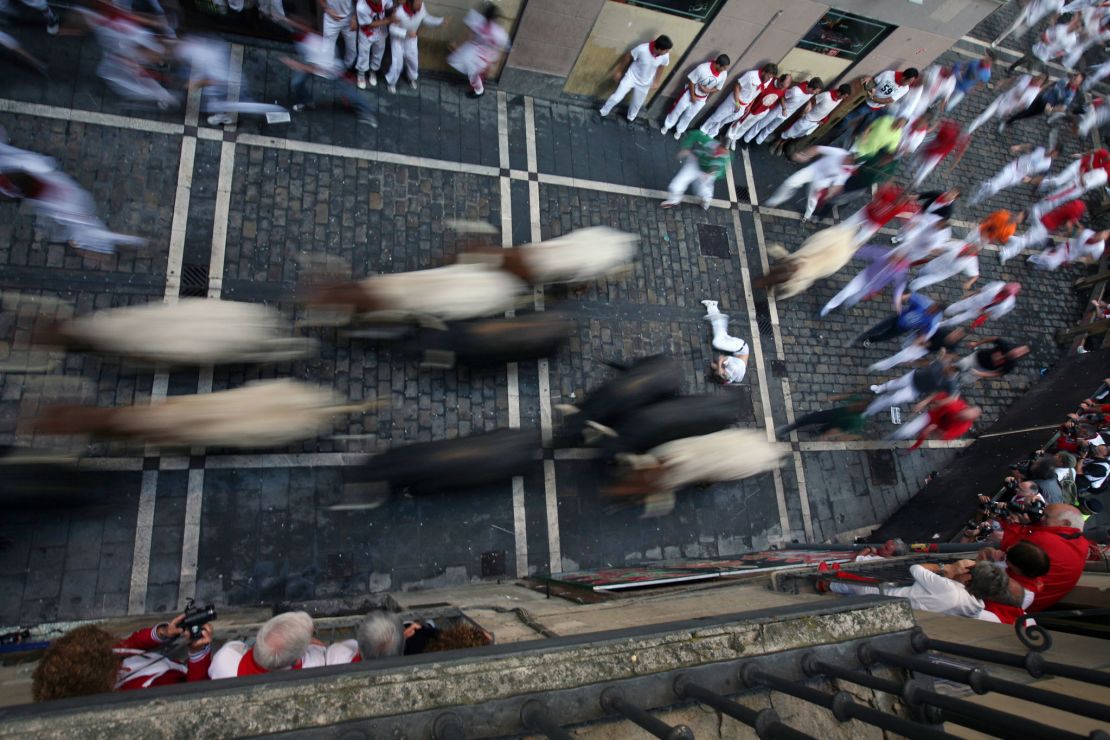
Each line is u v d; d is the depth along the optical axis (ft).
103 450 29.40
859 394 43.68
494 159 41.16
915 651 13.94
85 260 31.65
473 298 32.78
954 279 50.96
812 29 43.32
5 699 15.92
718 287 43.55
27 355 29.37
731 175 47.50
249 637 21.24
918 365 46.55
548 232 40.78
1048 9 59.36
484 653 11.87
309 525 31.53
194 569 29.66
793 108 44.73
